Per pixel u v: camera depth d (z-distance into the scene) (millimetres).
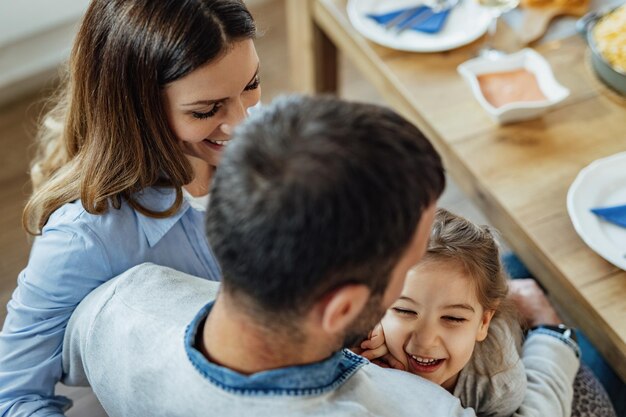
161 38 904
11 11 2352
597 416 1219
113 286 899
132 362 797
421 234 656
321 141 575
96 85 966
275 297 616
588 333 1170
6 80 2426
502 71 1472
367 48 1565
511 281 1354
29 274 1005
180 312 840
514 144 1354
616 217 1188
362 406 720
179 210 1062
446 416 791
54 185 1052
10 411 1008
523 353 1224
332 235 576
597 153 1325
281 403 681
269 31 2688
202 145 1094
